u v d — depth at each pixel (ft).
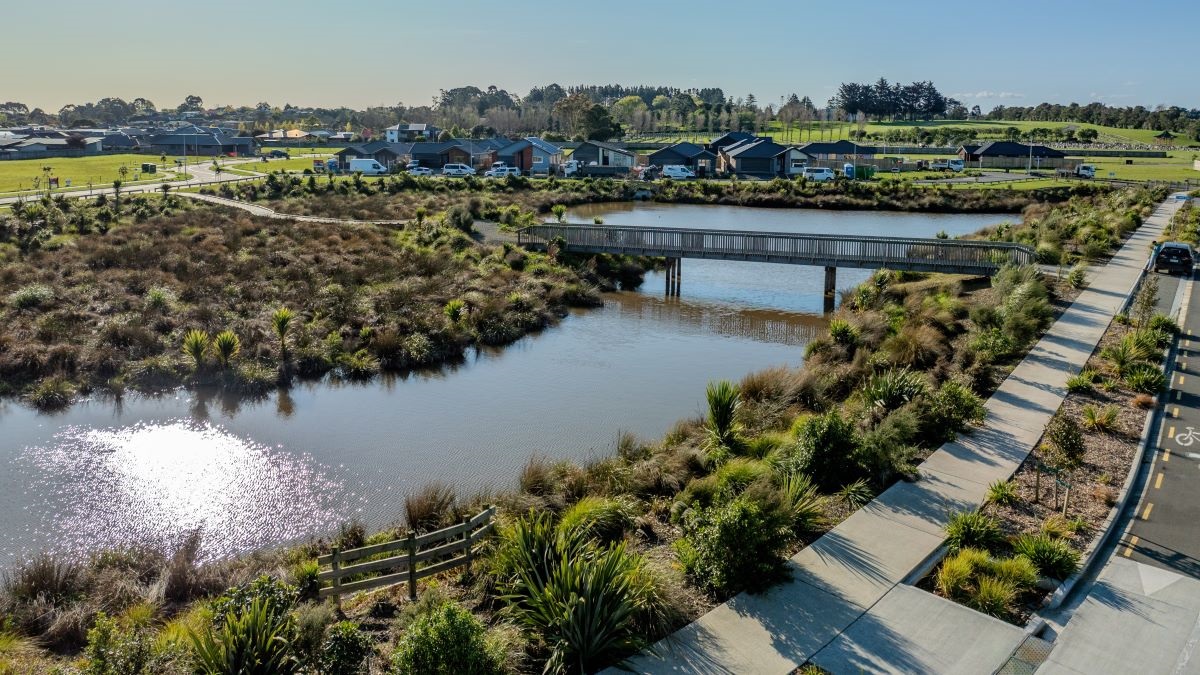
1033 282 85.30
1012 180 255.29
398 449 55.72
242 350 73.31
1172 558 36.52
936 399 52.34
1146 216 163.22
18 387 66.08
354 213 162.30
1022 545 35.83
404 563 33.71
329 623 30.89
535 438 57.77
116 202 161.68
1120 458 46.85
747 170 286.87
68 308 84.38
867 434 46.62
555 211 167.32
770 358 79.71
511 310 91.25
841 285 116.57
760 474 42.55
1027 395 57.98
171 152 384.06
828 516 40.19
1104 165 318.86
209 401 65.26
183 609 34.53
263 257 111.75
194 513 46.44
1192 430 51.44
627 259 122.83
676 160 294.46
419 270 106.93
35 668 29.37
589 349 82.43
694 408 64.54
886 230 169.99
